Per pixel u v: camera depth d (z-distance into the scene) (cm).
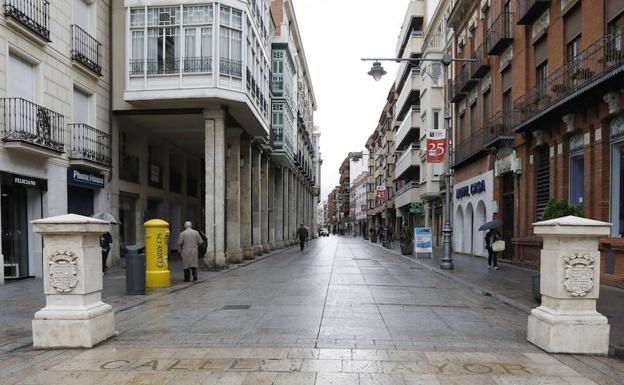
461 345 663
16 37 1381
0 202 1326
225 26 1842
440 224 3672
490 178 2266
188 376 525
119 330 758
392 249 3609
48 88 1545
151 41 1852
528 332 687
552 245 650
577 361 587
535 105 1714
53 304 655
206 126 1912
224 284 1366
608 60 1255
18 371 546
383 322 815
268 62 2622
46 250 657
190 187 3344
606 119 1316
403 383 503
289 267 1938
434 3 3719
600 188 1330
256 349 635
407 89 3984
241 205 2491
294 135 4275
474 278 1481
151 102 1884
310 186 6681
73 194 1742
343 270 1778
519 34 1928
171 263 2170
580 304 629
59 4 1612
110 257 1930
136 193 2227
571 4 1499
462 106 2823
